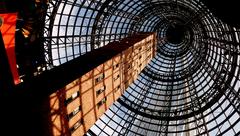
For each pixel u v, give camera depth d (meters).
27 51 21.86
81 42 27.44
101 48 24.86
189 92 34.44
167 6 36.88
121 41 30.09
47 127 13.43
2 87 16.38
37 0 20.30
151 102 35.59
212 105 27.48
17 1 18.50
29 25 20.81
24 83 15.30
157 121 33.78
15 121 12.45
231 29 21.92
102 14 27.95
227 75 25.02
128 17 34.72
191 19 37.16
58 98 14.18
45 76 16.38
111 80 21.77
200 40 37.78
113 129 29.98
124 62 25.03
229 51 23.86
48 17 22.23
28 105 12.77
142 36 34.84
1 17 15.99
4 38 16.14
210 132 25.67
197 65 36.50
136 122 32.03
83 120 17.23
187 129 27.94
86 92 17.25
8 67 16.62
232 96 23.81
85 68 17.83
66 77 15.97
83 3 24.34
